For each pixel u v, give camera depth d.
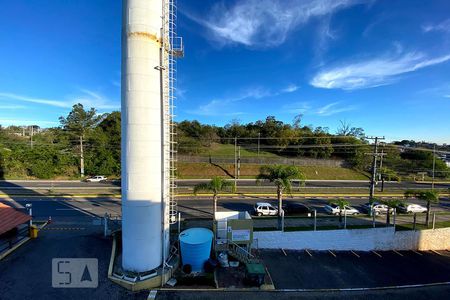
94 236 22.81
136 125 16.67
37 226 25.25
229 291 16.83
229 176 58.12
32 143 63.12
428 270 21.89
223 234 22.19
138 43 16.47
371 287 18.70
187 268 18.31
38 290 15.29
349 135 84.75
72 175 56.69
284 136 76.44
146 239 17.19
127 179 16.92
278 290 17.42
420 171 68.38
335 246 24.56
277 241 23.72
